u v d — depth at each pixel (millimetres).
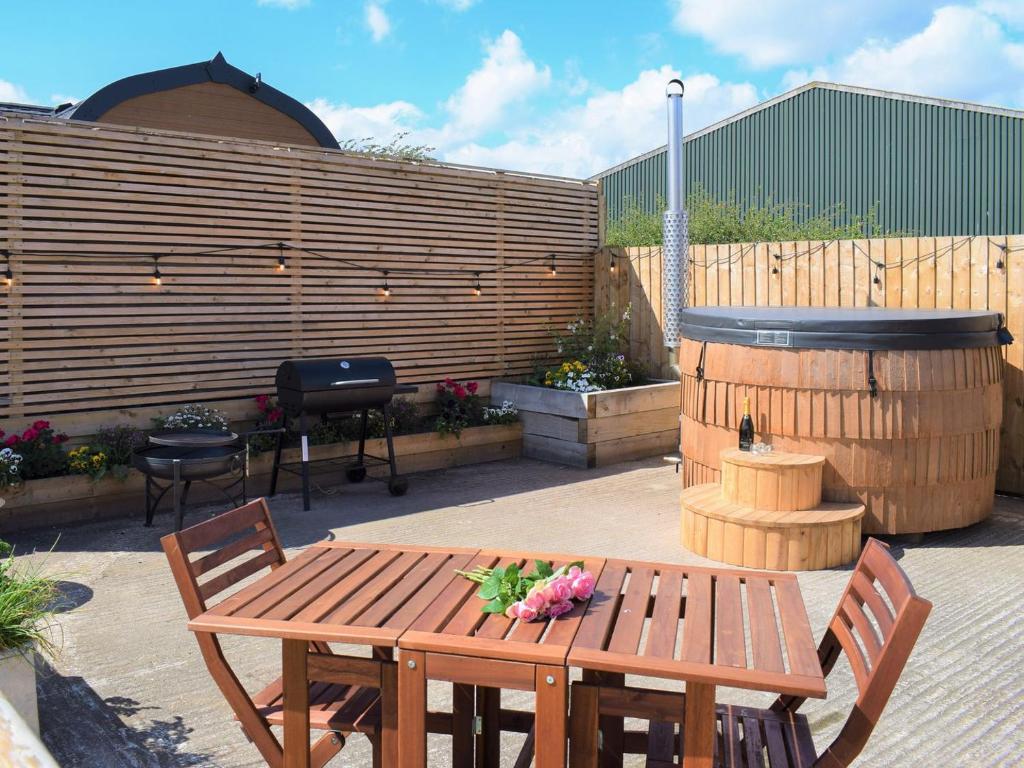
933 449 6680
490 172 10547
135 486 7734
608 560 3416
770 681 2332
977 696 4195
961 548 6715
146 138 7910
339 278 9359
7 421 7367
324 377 7953
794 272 9602
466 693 3043
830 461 6688
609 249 11523
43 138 7371
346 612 2801
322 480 8898
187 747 3721
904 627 2447
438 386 10195
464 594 2984
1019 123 18312
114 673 4473
